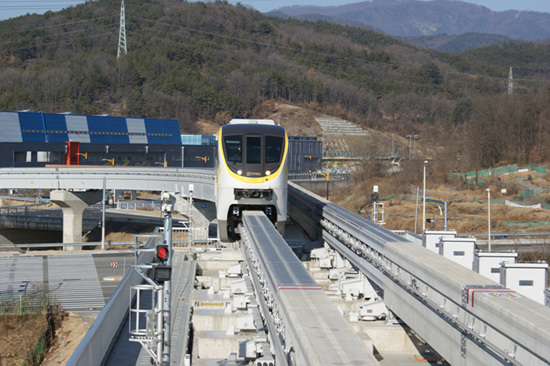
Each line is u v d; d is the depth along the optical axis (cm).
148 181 8694
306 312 2547
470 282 2923
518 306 2525
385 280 4012
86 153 14638
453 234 4803
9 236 11350
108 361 3609
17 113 13825
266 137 4806
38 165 13688
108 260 7275
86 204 9706
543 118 13462
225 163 4753
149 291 5303
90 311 5522
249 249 4153
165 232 2678
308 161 13212
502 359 2523
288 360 2464
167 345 2606
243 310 4119
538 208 9425
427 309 3269
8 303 5394
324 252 5766
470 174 12238
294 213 7619
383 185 11881
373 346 3706
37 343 4812
